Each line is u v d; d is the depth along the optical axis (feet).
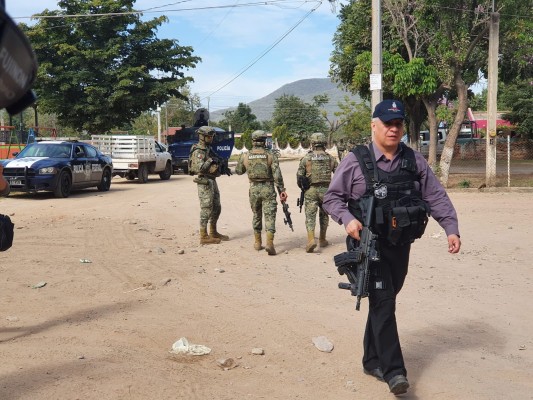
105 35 115.75
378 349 13.38
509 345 17.49
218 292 23.22
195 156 33.32
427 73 71.46
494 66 65.87
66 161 59.52
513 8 67.10
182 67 121.80
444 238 35.63
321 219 33.42
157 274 25.99
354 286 13.28
